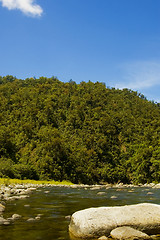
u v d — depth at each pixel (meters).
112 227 11.04
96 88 186.00
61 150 88.19
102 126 123.38
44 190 38.28
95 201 22.22
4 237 10.51
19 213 15.84
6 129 104.81
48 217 14.60
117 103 164.75
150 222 11.45
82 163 87.25
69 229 11.77
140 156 84.06
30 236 10.71
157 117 142.62
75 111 135.38
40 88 167.50
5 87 162.62
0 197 24.38
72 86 183.75
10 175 68.56
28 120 124.00
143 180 79.50
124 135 122.81
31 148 100.75
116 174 90.75
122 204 20.02
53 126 126.50
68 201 22.28
